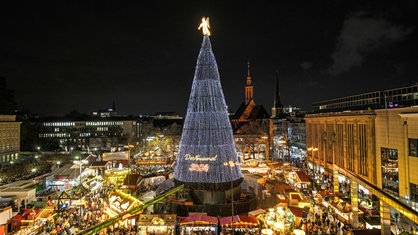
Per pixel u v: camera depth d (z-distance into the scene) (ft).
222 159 138.21
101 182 188.96
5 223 122.93
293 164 297.12
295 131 388.78
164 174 213.05
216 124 140.67
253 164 224.94
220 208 134.31
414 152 137.39
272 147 383.86
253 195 152.15
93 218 130.41
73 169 223.51
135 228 118.83
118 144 499.10
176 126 626.64
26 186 170.40
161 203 146.51
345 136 206.49
